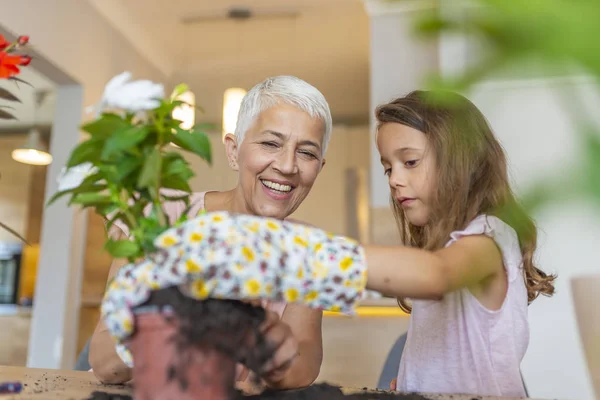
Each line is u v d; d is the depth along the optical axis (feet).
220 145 13.87
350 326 8.31
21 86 11.44
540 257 5.76
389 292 1.92
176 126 1.84
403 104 3.24
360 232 13.85
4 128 14.39
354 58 12.43
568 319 5.87
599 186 0.49
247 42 11.98
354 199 14.01
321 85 13.64
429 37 0.62
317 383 2.92
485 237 2.71
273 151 3.61
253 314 1.75
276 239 1.67
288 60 12.64
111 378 2.73
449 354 3.18
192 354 1.61
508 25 0.56
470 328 3.05
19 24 7.86
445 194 3.03
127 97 1.69
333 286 1.71
